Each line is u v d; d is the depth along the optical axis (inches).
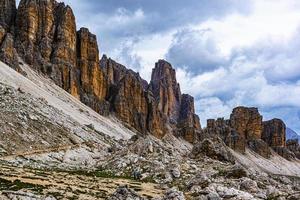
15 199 2091.5
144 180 3481.8
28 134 4699.8
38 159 4028.1
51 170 3489.2
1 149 3939.5
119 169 3991.1
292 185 3902.6
